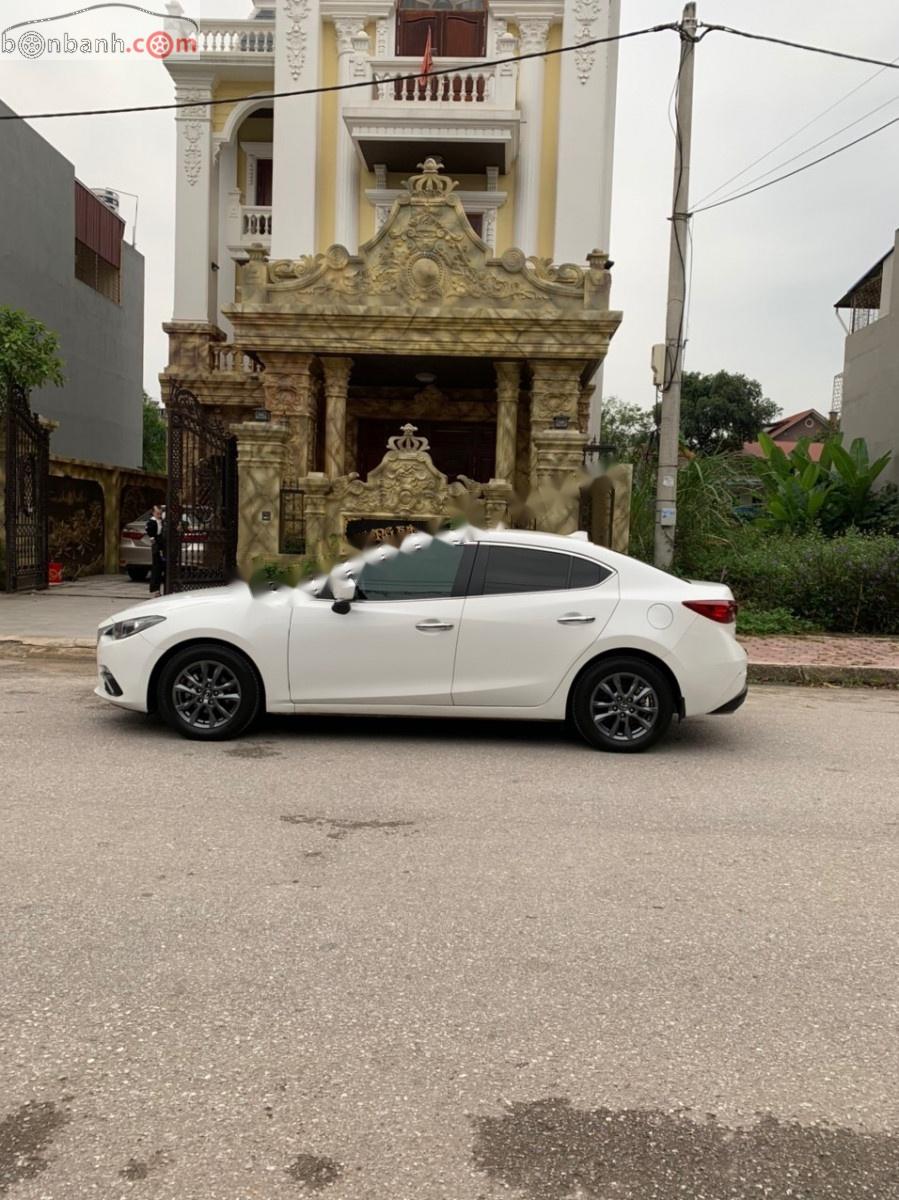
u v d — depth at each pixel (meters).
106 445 34.28
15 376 16.56
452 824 5.23
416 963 3.59
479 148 19.58
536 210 20.41
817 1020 3.27
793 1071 2.97
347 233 20.31
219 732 6.94
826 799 5.93
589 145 19.86
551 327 15.60
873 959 3.72
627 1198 2.41
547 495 13.25
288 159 19.86
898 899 4.32
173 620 6.90
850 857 4.87
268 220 22.91
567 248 19.94
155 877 4.35
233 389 21.02
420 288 15.75
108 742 6.86
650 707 6.93
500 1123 2.68
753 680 10.57
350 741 7.09
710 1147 2.61
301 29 19.69
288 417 16.28
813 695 9.95
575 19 19.69
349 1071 2.90
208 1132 2.61
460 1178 2.47
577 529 13.28
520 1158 2.55
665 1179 2.48
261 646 6.84
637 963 3.64
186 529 13.70
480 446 20.00
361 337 15.80
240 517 13.37
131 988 3.36
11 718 7.57
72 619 12.83
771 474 19.95
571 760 6.71
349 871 4.49
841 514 19.53
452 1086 2.84
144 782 5.87
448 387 19.55
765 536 16.98
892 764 6.91
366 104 19.59
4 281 25.12
